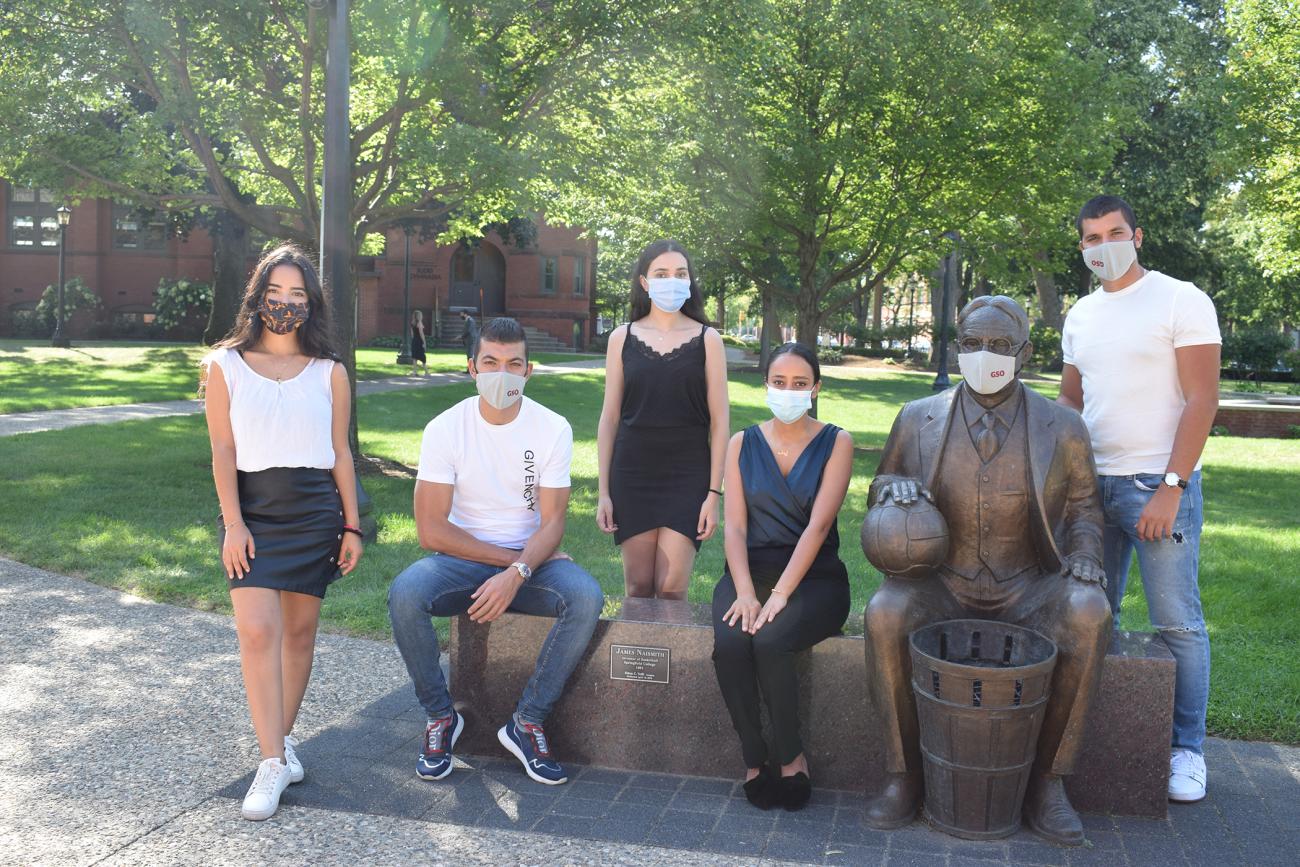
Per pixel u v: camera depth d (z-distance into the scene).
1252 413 21.39
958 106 14.66
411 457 13.23
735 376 33.19
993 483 3.90
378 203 12.73
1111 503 4.19
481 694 4.48
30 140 11.99
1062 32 15.45
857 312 53.56
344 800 3.95
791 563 4.05
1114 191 34.97
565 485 4.44
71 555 7.79
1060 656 3.67
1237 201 36.66
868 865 3.47
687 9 11.90
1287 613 6.68
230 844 3.54
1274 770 4.37
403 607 4.15
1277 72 18.97
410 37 11.09
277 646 3.93
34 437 14.16
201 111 11.71
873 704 3.89
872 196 16.47
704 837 3.69
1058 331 41.75
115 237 43.53
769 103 15.58
